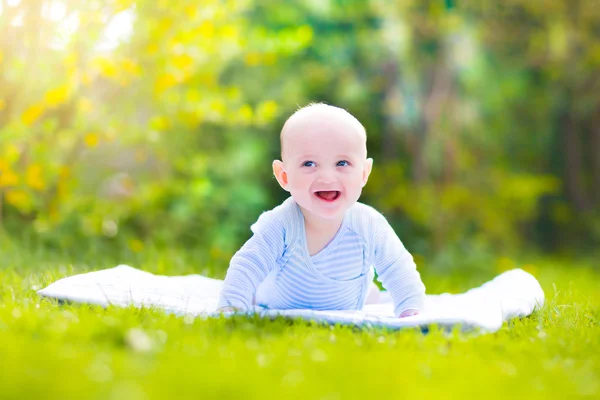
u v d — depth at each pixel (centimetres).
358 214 328
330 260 326
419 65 859
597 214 1070
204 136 857
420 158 888
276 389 177
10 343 212
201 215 795
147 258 572
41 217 584
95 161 711
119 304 295
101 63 530
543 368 220
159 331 242
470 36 853
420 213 874
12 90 538
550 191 1055
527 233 1097
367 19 834
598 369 226
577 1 918
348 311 327
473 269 774
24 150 554
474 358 229
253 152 866
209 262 585
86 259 545
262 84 862
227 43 611
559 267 809
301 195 310
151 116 640
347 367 204
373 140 930
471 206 938
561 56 935
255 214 866
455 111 891
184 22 575
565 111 1049
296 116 319
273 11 820
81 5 516
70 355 200
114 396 163
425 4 842
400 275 328
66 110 576
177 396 168
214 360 205
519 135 1057
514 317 322
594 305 385
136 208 693
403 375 197
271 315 278
